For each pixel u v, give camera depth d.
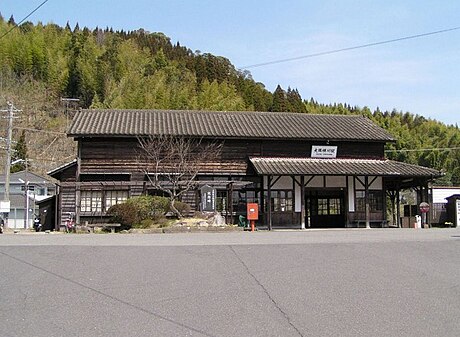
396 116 83.88
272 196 25.17
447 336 5.25
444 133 73.06
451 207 28.14
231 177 25.64
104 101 67.44
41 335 5.26
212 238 15.20
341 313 6.12
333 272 8.66
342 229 23.33
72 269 8.82
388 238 14.65
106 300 6.73
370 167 25.25
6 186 29.72
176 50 96.62
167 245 12.18
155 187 24.44
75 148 61.47
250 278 8.13
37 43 81.38
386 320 5.84
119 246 11.92
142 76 74.62
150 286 7.55
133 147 24.98
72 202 24.20
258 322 5.74
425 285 7.69
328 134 26.50
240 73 90.88
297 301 6.70
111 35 96.38
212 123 27.09
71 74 76.81
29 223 44.19
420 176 24.73
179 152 24.69
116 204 22.84
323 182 25.58
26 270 8.71
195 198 24.86
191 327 5.54
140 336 5.22
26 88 72.56
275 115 29.77
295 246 11.89
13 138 58.34
